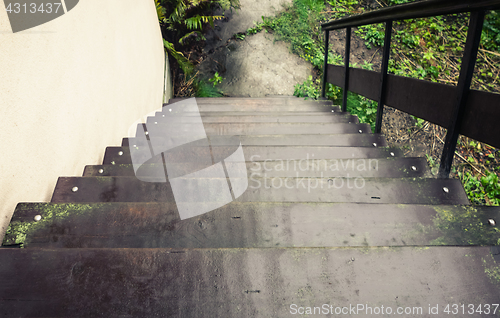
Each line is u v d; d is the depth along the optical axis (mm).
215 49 7125
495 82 5941
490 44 6070
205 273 1005
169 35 7012
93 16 2537
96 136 2498
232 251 1048
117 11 3143
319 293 967
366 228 1312
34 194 1648
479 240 1270
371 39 6922
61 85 1971
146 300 952
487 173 5184
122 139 3115
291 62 7117
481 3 1652
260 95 6914
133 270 1007
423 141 5820
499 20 5977
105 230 1284
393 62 6734
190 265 1019
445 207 1384
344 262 1039
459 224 1321
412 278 1007
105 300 951
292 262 1035
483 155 5324
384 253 1064
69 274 996
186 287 977
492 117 1754
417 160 2219
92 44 2484
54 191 1674
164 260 1026
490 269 1029
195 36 6977
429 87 2430
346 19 4152
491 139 1770
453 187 1750
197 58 7090
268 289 974
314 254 1054
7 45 1499
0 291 964
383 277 1008
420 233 1295
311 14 7277
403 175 2127
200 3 6559
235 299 953
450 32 6699
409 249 1073
